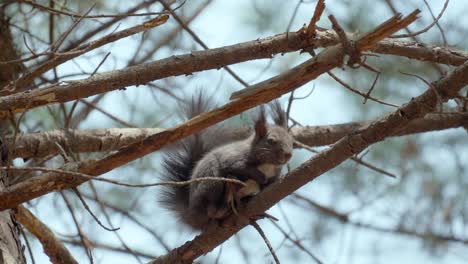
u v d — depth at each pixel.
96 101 13.38
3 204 8.23
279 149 10.65
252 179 10.59
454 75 7.90
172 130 8.26
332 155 8.30
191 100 11.01
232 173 10.46
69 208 10.99
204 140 11.59
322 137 11.72
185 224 10.98
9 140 10.16
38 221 9.70
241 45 8.84
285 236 11.07
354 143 8.19
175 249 9.42
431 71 13.60
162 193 11.27
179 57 8.75
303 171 8.45
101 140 10.91
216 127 11.87
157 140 8.27
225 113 8.23
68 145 10.63
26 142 10.33
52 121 13.12
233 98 8.12
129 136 11.12
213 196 10.20
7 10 13.07
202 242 9.28
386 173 10.56
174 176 11.27
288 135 11.02
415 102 8.01
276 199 8.69
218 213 9.28
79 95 8.64
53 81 11.17
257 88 8.05
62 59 9.01
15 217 9.20
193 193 10.47
